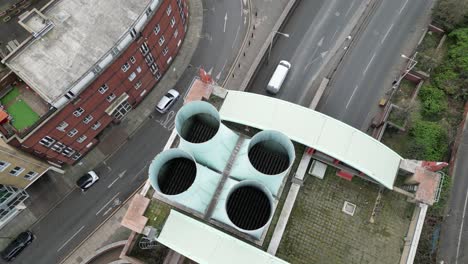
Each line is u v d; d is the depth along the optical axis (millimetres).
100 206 46812
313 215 28188
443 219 44219
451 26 52219
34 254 44938
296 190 27891
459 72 50281
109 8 40562
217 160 25297
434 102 49031
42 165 43656
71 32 39625
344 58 52438
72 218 46312
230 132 26031
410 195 28344
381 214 28328
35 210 46312
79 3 40594
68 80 38000
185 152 23625
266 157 26766
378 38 53562
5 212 43969
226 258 23953
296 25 54094
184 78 51844
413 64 50438
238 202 25203
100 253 42938
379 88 51031
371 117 49781
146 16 41219
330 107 50031
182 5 49188
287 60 52312
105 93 42719
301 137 27359
